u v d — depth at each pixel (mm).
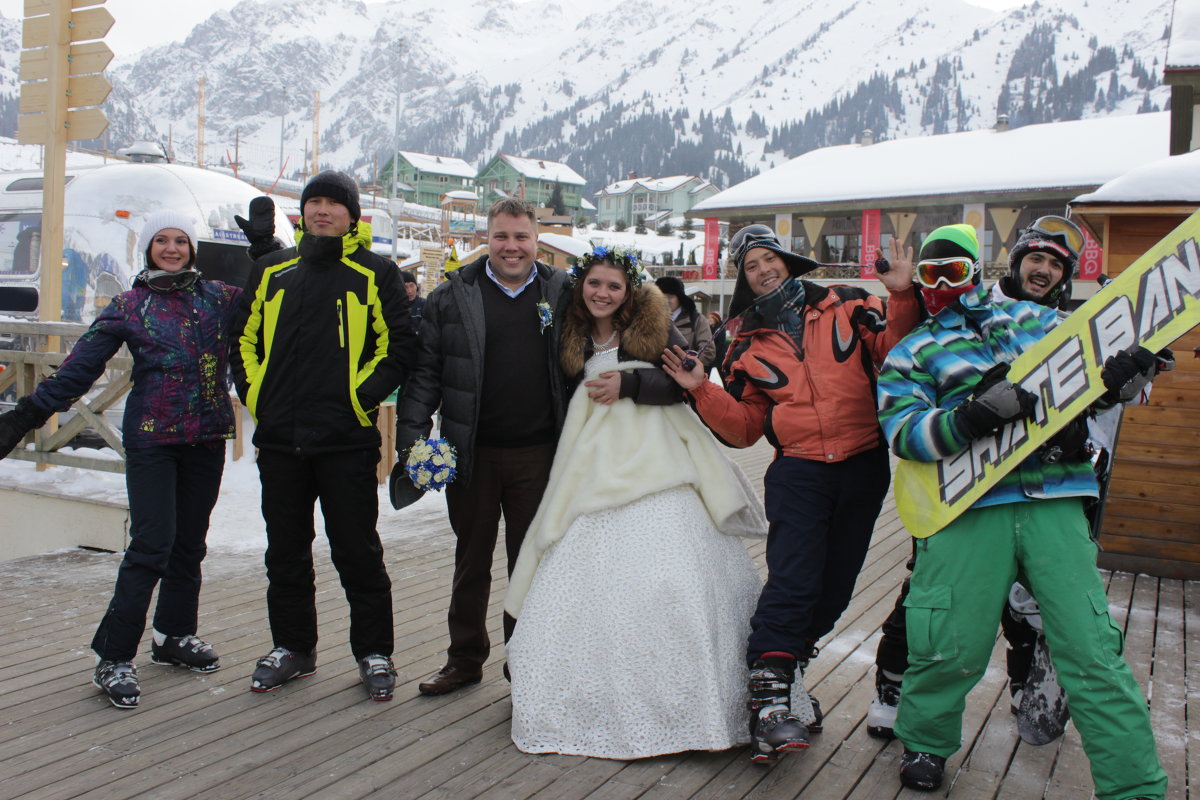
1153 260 2316
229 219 8758
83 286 8531
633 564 2824
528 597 2934
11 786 2521
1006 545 2447
